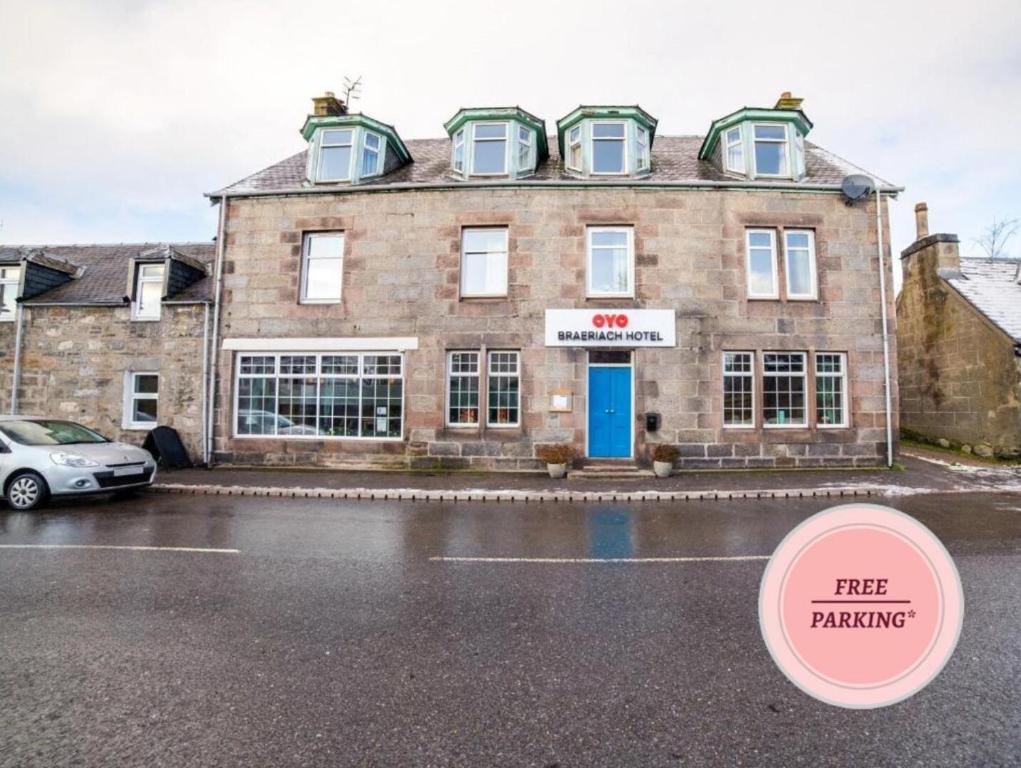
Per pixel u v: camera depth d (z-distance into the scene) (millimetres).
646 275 13102
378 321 13438
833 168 14266
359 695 3248
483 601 4785
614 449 12891
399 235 13562
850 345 13039
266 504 9406
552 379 12953
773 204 13328
